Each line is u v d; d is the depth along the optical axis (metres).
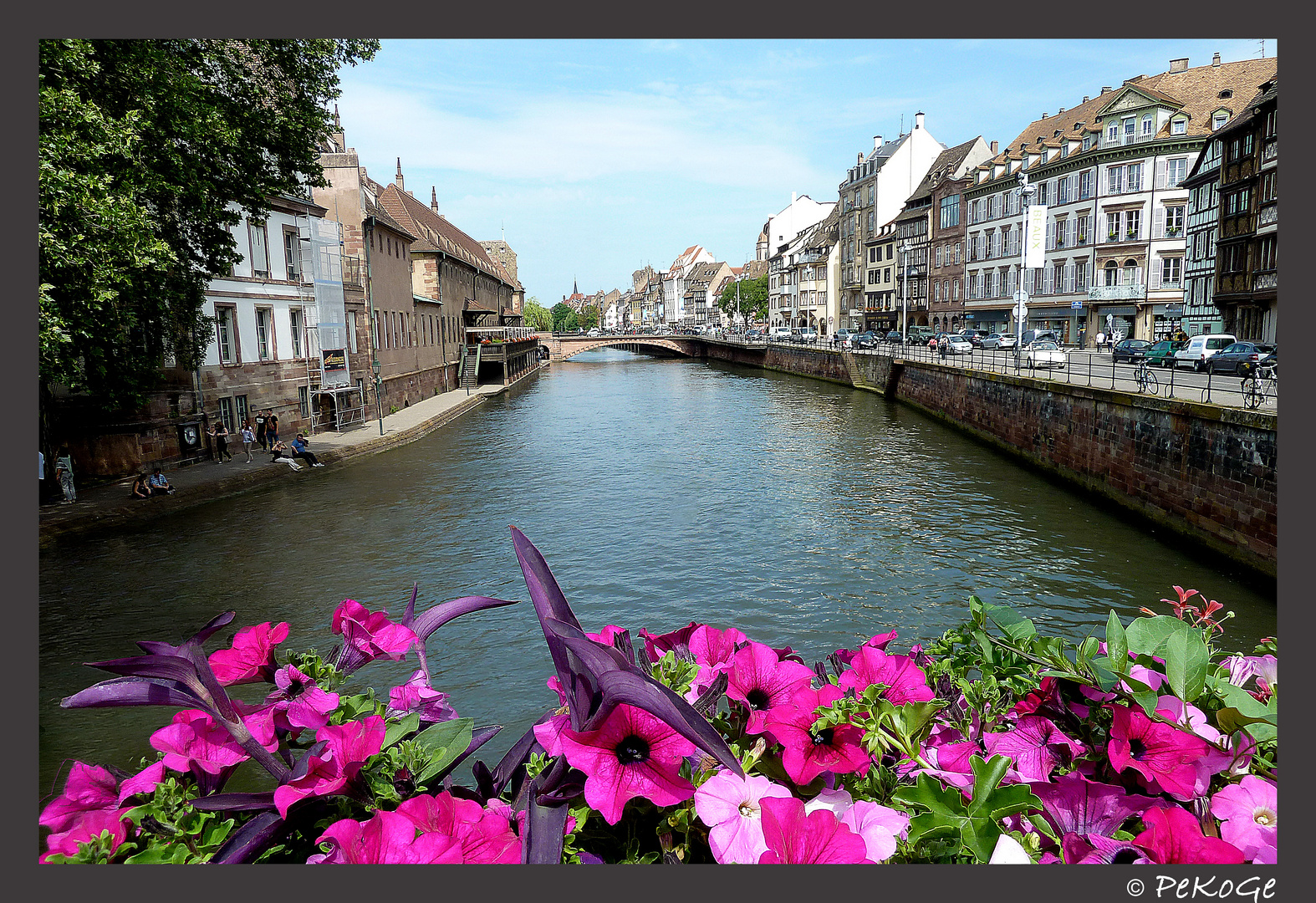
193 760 1.51
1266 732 1.55
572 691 1.47
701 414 45.78
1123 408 20.58
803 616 13.68
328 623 13.06
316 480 25.92
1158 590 14.55
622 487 24.56
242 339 28.84
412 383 50.22
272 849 1.45
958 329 71.75
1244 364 26.05
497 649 12.01
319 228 34.59
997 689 1.89
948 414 38.31
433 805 1.36
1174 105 50.81
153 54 14.86
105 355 18.16
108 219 13.05
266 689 8.94
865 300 91.12
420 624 1.87
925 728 1.72
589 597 14.77
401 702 1.81
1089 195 54.81
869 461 28.83
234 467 25.31
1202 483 16.80
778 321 119.06
